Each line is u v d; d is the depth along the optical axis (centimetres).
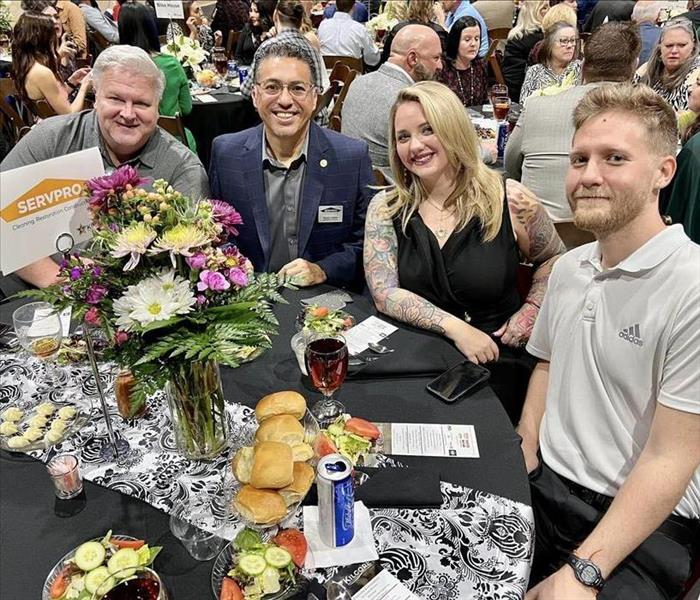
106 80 181
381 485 98
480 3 635
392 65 301
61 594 80
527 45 475
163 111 369
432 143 162
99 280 91
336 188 201
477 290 172
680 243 109
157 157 202
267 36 518
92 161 109
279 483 88
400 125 164
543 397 142
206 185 204
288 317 155
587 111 111
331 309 157
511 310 184
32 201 101
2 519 95
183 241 88
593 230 114
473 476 102
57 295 94
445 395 123
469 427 115
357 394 125
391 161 176
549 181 251
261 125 209
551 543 124
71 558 85
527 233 180
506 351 179
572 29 381
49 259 176
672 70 349
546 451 130
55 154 197
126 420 118
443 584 83
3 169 198
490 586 82
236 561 84
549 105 247
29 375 132
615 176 107
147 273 92
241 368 134
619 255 115
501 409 120
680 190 219
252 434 112
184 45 493
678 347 105
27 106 386
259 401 119
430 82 166
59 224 107
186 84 379
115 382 113
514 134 272
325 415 116
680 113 296
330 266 197
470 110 379
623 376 114
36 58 371
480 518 94
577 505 120
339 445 106
